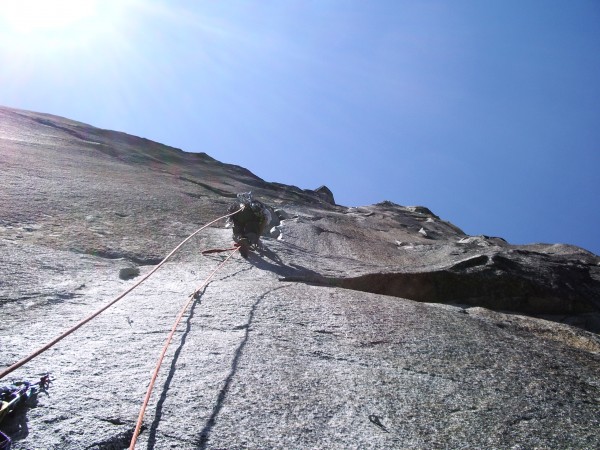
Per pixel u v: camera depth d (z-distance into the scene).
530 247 12.27
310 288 5.48
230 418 2.77
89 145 13.57
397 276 7.07
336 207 15.91
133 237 6.84
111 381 3.02
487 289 7.42
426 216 16.33
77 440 2.50
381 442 2.74
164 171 13.41
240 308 4.45
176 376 3.13
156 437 2.57
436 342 4.25
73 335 3.64
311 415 2.90
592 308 7.79
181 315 4.00
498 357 4.12
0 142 10.81
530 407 3.31
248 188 14.26
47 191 7.98
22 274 4.76
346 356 3.76
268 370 3.34
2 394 2.70
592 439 3.02
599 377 4.09
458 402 3.26
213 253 6.80
